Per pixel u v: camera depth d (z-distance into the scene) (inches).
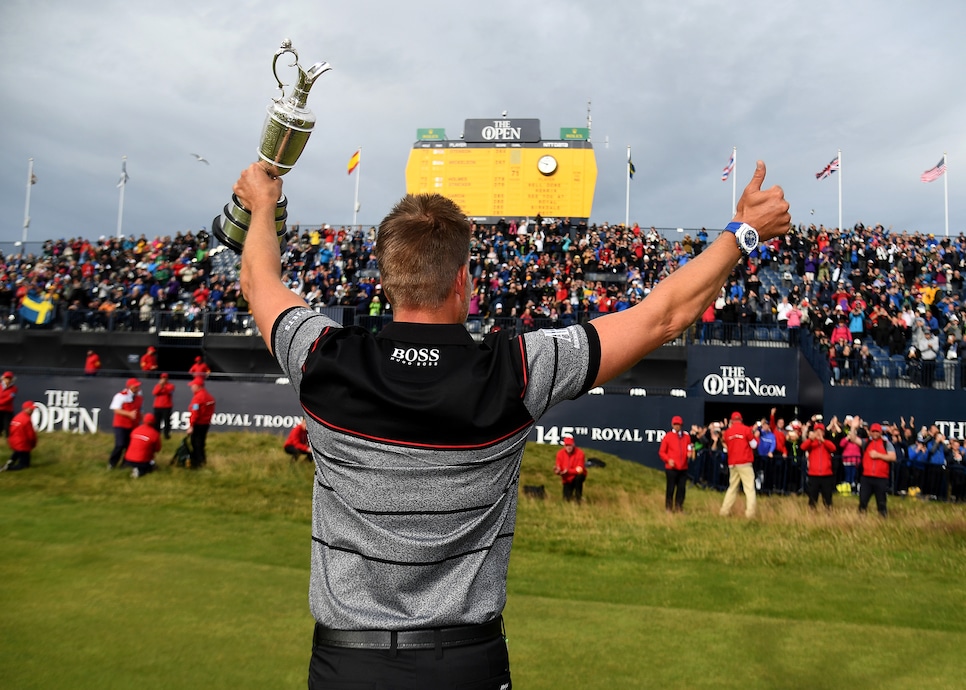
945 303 1138.7
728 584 371.6
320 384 72.7
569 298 1115.9
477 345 75.5
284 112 79.8
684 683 218.5
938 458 778.8
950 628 286.2
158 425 861.8
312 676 71.2
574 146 1542.8
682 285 75.5
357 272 1334.9
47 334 1109.1
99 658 223.0
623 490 754.2
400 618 69.9
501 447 71.6
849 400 951.0
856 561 433.1
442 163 1565.0
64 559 358.0
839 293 1138.7
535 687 214.2
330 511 73.0
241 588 307.9
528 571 397.1
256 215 84.4
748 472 595.8
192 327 1096.8
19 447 694.5
